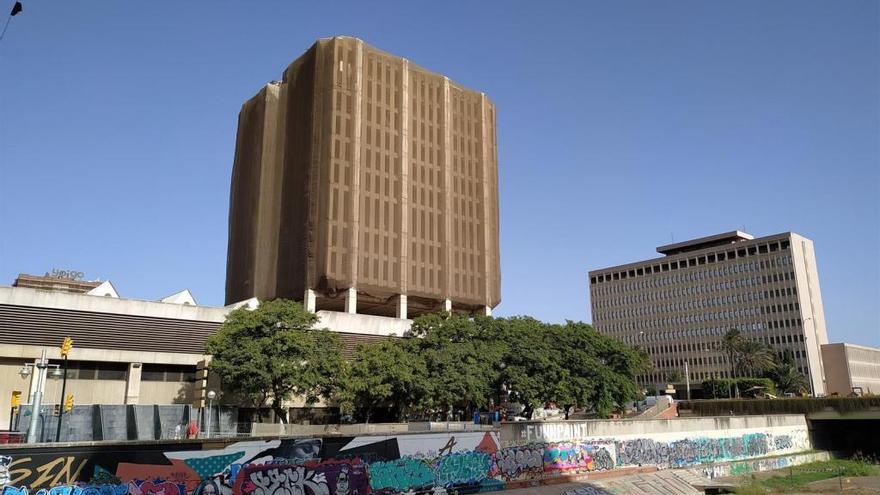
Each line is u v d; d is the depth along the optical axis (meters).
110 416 48.06
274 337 55.47
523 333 66.38
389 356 59.09
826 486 53.16
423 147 105.62
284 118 105.75
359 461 34.19
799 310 162.75
